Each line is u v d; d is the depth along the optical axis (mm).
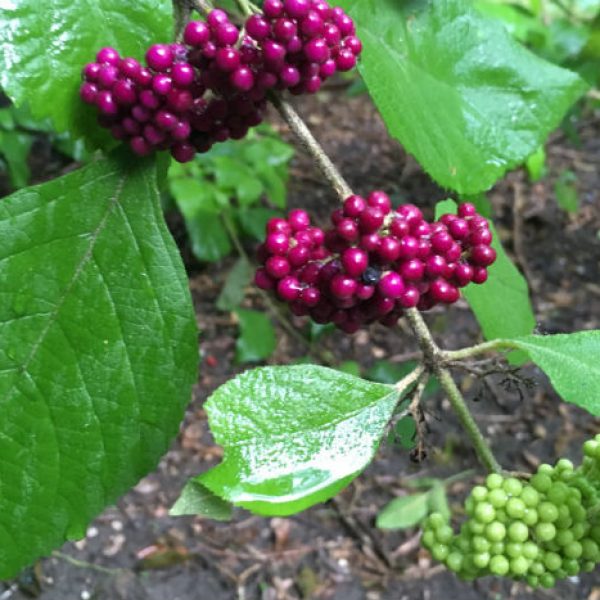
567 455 449
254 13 132
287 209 570
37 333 137
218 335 499
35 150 530
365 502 429
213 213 473
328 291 126
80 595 377
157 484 429
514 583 396
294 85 133
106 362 139
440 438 449
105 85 128
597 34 360
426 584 397
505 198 611
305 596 389
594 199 622
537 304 532
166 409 142
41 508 139
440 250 128
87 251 140
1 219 137
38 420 137
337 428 125
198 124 138
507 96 179
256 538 413
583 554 130
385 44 167
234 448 121
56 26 133
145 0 138
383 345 494
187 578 392
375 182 583
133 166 143
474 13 178
